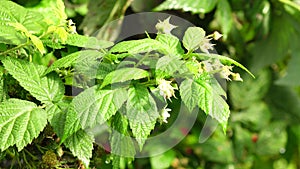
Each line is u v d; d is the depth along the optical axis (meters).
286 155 1.49
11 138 0.63
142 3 1.06
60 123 0.66
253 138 1.42
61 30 0.68
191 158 1.28
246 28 1.23
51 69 0.67
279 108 1.37
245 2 1.14
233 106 1.31
